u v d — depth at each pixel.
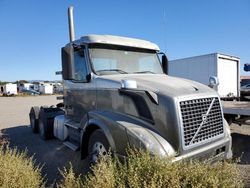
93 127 4.31
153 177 2.68
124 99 4.00
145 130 3.55
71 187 3.04
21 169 3.28
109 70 4.82
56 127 6.98
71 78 4.41
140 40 5.44
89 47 4.76
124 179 2.82
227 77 14.62
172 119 3.46
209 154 3.78
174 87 3.83
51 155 6.02
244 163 5.12
